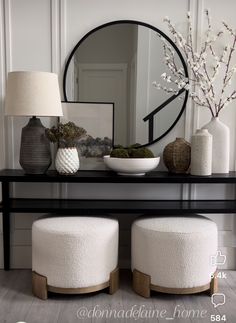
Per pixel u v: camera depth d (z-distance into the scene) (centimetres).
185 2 226
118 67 230
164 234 185
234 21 228
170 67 224
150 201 233
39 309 183
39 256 191
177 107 232
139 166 207
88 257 185
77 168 214
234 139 236
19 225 238
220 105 230
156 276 190
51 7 225
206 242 188
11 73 199
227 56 229
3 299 193
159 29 228
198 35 228
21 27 226
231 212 208
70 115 231
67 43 228
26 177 203
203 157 210
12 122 232
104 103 232
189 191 238
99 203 224
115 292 201
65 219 201
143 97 232
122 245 241
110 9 226
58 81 228
